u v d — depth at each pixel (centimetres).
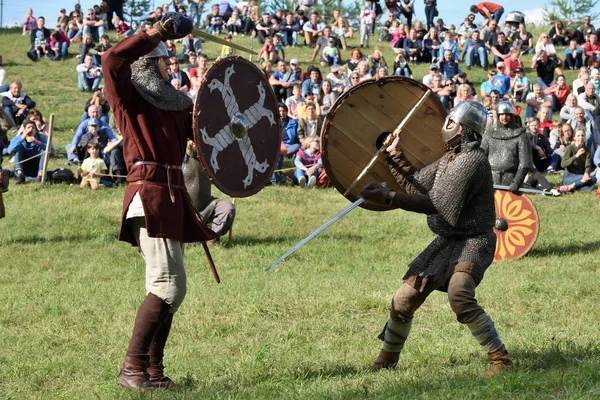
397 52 3572
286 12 3912
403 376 619
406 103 686
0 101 2398
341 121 676
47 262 1234
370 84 679
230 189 622
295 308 934
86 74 3025
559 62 3478
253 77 643
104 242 1383
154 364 620
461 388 555
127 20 4706
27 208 1620
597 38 3450
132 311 924
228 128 621
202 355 747
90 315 914
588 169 1902
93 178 1809
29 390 664
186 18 578
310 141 1955
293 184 1947
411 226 1548
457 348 731
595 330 811
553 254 1287
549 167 2094
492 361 607
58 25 3950
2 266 1210
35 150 1861
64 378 694
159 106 599
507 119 1278
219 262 1234
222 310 926
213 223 1323
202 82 605
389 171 679
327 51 3394
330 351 751
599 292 1007
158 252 600
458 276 595
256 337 816
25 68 3362
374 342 785
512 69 2917
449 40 3209
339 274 1141
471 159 588
